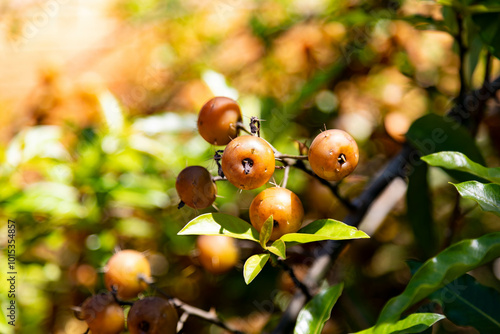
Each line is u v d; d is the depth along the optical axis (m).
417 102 0.62
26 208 0.48
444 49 0.62
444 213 0.55
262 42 0.70
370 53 0.61
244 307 0.50
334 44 0.64
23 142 0.51
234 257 0.42
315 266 0.40
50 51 0.92
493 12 0.41
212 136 0.37
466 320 0.36
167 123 0.53
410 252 0.56
